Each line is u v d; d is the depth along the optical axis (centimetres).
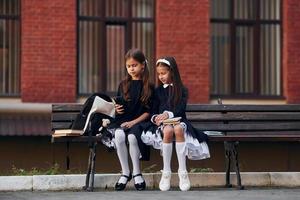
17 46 2888
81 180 1739
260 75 3059
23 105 2808
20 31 2880
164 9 2923
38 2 2845
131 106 1722
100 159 2784
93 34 2939
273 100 3028
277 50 3067
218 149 2877
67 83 2861
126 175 1702
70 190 1722
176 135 1667
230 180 1814
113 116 1725
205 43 2950
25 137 2809
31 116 2814
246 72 3056
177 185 1764
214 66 3030
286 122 1953
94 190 1712
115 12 2959
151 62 2966
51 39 2852
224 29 3041
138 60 1730
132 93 1725
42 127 2788
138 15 2972
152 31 2973
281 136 1842
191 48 2939
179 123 1670
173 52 2927
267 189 1758
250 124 1927
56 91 2853
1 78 2869
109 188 1739
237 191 1694
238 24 3055
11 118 2794
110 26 2959
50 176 1730
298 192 1684
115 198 1548
